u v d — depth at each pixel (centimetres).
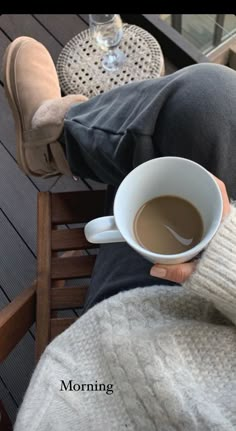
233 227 51
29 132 105
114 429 54
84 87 128
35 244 131
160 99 65
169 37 136
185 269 51
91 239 51
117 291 71
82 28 143
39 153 104
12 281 129
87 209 95
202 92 63
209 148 63
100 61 129
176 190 53
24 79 114
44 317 87
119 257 75
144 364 55
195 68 67
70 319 87
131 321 59
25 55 117
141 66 127
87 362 59
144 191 53
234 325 58
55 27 144
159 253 52
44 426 56
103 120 76
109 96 80
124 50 129
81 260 92
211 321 60
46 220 94
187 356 55
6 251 131
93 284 78
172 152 66
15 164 137
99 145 75
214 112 62
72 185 134
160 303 60
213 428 49
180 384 53
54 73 123
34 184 135
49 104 98
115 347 57
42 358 63
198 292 52
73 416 56
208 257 50
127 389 55
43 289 89
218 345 55
